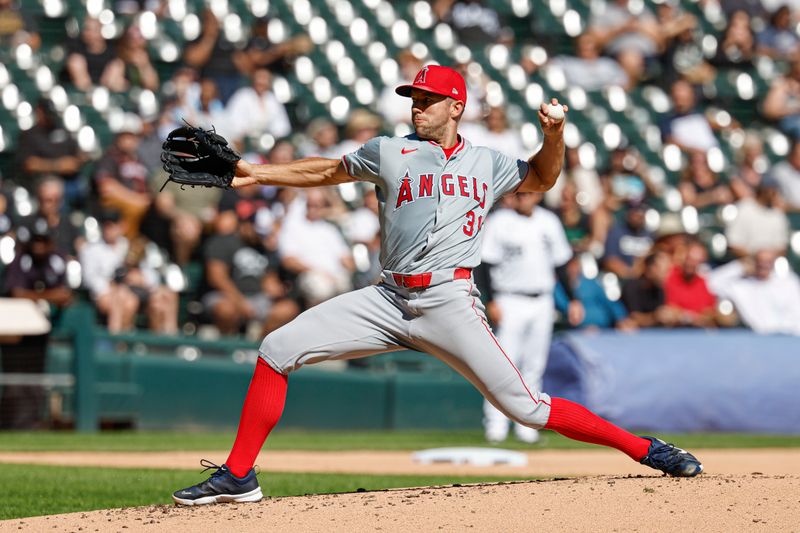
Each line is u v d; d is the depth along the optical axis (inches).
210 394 1753.2
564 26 2650.1
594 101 2509.8
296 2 2437.3
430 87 677.9
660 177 2434.8
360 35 2454.5
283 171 694.5
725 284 2038.6
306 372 1790.1
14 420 1641.2
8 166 2075.5
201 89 2105.1
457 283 679.7
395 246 681.6
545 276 1569.9
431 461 1299.2
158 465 1238.3
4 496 928.9
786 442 1674.5
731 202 2324.1
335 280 1894.7
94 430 1673.2
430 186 674.8
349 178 695.7
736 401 1823.3
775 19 2780.5
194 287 1910.7
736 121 2628.0
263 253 1905.8
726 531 572.7
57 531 627.8
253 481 685.9
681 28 2645.2
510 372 686.5
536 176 712.4
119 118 2138.3
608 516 597.6
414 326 685.9
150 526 621.6
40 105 1980.8
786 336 1919.3
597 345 1779.0
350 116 2341.3
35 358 1651.1
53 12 2290.8
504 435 1663.4
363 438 1692.9
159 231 1924.2
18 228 1759.4
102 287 1811.0
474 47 2517.2
